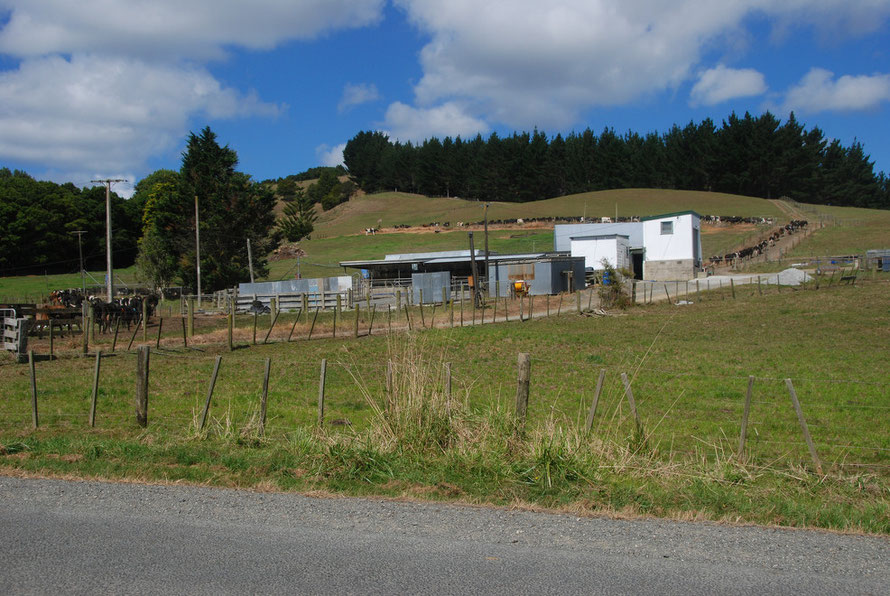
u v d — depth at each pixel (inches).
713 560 213.9
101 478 308.7
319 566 204.8
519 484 303.1
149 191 4822.8
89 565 204.4
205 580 193.8
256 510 261.6
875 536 243.8
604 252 2247.8
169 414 522.3
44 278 3567.9
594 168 6323.8
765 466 353.4
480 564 207.8
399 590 187.5
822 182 5339.6
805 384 647.8
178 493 284.2
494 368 766.5
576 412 520.4
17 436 413.7
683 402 571.2
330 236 5088.6
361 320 1397.6
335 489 295.7
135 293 2625.5
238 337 1173.1
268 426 469.4
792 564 211.3
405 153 7549.2
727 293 1723.7
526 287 1916.8
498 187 6402.6
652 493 293.9
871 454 413.1
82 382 697.6
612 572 202.5
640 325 1239.5
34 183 4141.2
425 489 293.7
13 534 232.1
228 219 2933.1
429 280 1945.1
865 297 1430.9
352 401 583.2
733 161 5492.1
